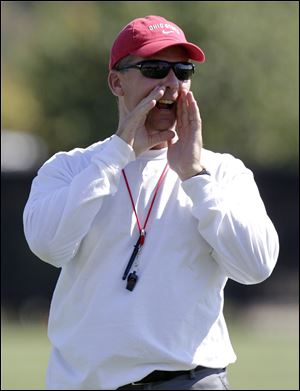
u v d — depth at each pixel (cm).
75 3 9019
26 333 6638
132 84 1748
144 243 1684
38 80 8875
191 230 1695
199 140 1720
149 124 1753
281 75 8700
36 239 1691
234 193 1731
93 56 8694
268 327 7150
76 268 1705
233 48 8525
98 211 1702
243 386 4062
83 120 8750
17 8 11919
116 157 1689
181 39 1747
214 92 8562
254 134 8712
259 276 1698
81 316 1694
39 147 9594
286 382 4188
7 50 11094
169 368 1656
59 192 1692
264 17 8656
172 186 1725
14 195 7606
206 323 1689
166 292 1666
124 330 1653
